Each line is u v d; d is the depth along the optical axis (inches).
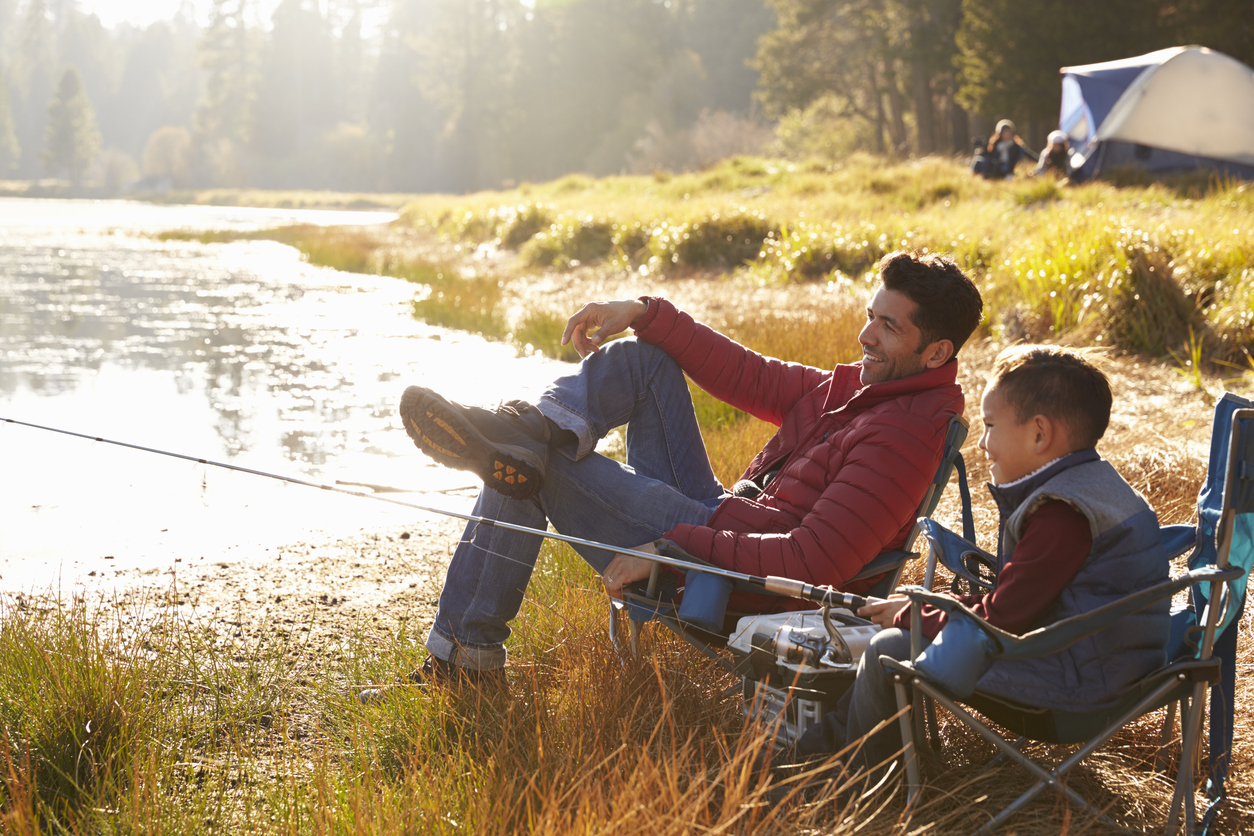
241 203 3417.8
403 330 429.1
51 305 504.1
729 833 74.0
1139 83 732.0
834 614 91.4
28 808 79.4
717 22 3385.8
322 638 126.9
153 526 172.7
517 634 118.8
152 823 82.1
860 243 496.1
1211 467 85.1
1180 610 90.9
